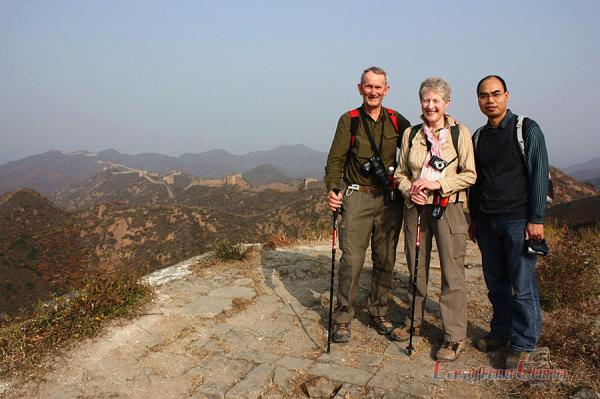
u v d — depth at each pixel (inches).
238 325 163.3
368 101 137.1
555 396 109.0
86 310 162.4
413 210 137.7
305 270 225.1
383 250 149.2
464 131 128.8
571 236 276.4
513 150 120.0
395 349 140.3
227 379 128.0
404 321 148.5
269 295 192.7
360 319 164.7
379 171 138.6
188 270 228.4
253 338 152.7
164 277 216.2
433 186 125.1
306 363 134.0
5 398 119.0
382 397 114.2
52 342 145.3
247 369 133.0
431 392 115.5
